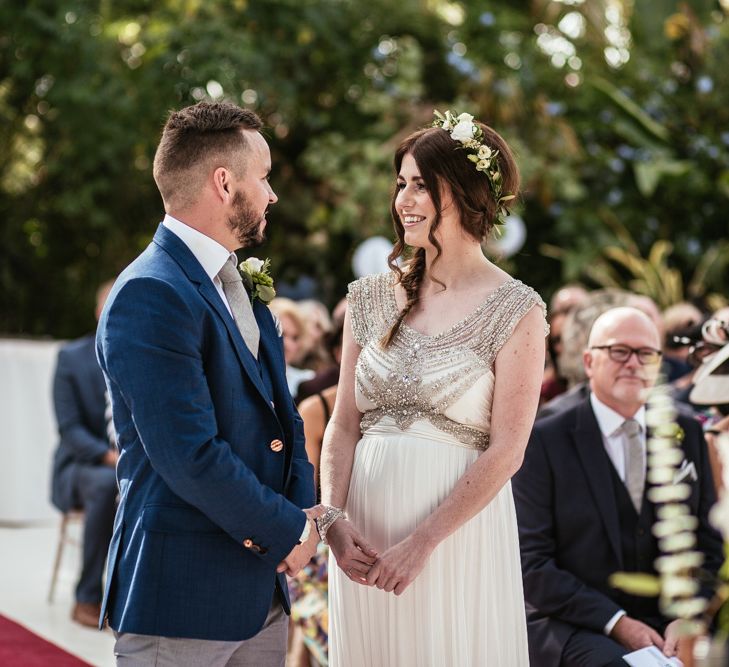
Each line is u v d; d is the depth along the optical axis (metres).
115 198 15.91
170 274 3.99
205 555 3.96
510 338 4.36
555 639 5.36
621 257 15.64
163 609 3.92
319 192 16.05
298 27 15.62
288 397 4.38
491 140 4.53
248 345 4.25
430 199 4.42
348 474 4.62
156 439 3.79
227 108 4.21
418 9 16.62
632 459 5.57
